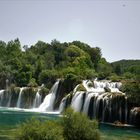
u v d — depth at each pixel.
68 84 88.75
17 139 28.19
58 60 141.12
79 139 30.98
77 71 106.88
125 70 157.25
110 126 59.38
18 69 116.50
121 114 65.12
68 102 79.75
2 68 113.25
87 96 73.75
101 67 145.00
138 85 64.31
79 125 31.30
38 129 27.88
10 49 156.62
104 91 82.00
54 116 70.25
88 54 144.62
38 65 116.38
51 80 102.00
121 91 78.81
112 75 114.94
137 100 63.56
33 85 102.31
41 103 92.06
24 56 134.50
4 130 45.72
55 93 90.69
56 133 28.30
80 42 156.25
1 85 111.31
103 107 68.25
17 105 95.00
